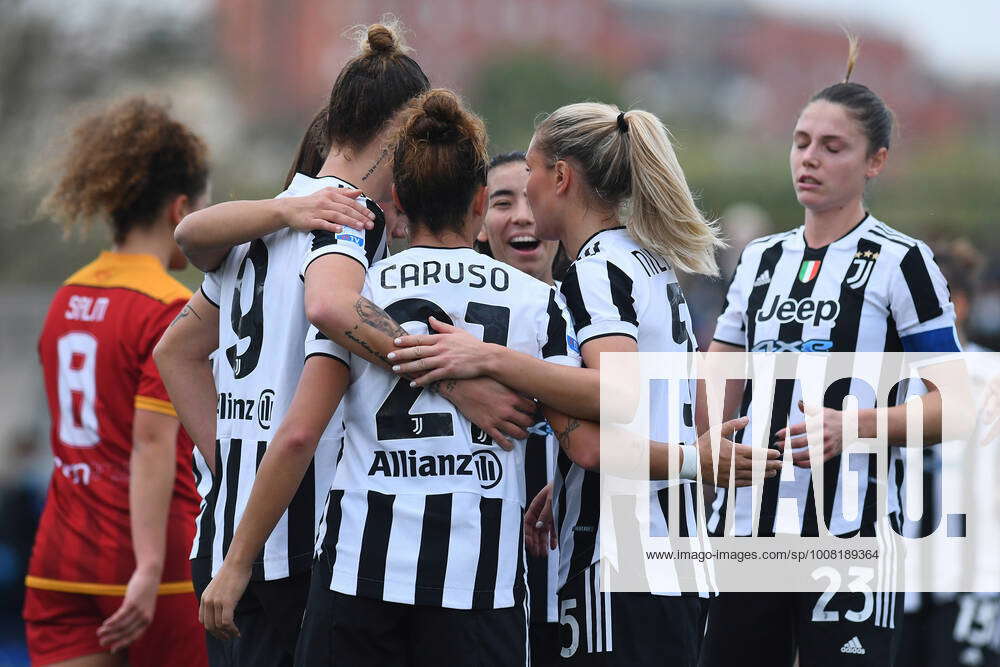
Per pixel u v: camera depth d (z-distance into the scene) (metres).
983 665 18.88
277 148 99.19
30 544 29.94
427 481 11.09
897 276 14.34
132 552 16.06
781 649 14.89
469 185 11.61
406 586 10.88
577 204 12.75
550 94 136.38
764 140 162.88
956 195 79.69
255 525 11.27
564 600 12.45
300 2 152.12
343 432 12.38
